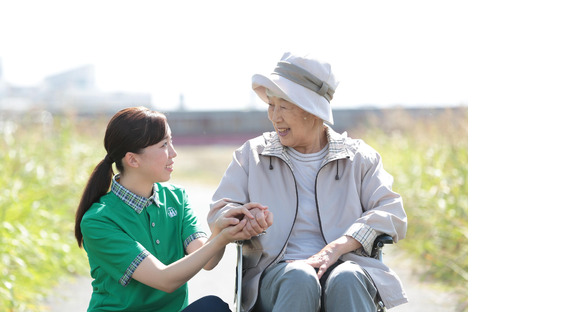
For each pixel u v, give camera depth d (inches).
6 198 251.0
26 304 209.3
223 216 126.4
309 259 128.3
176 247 133.6
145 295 125.2
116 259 122.2
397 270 257.9
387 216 133.8
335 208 138.9
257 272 134.8
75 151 353.1
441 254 249.9
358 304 120.4
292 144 138.4
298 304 118.7
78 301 219.9
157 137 125.7
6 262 218.2
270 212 127.3
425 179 306.7
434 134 354.6
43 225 260.5
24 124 361.7
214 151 736.3
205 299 125.4
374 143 406.6
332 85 136.9
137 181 128.0
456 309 207.2
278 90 131.6
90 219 124.0
